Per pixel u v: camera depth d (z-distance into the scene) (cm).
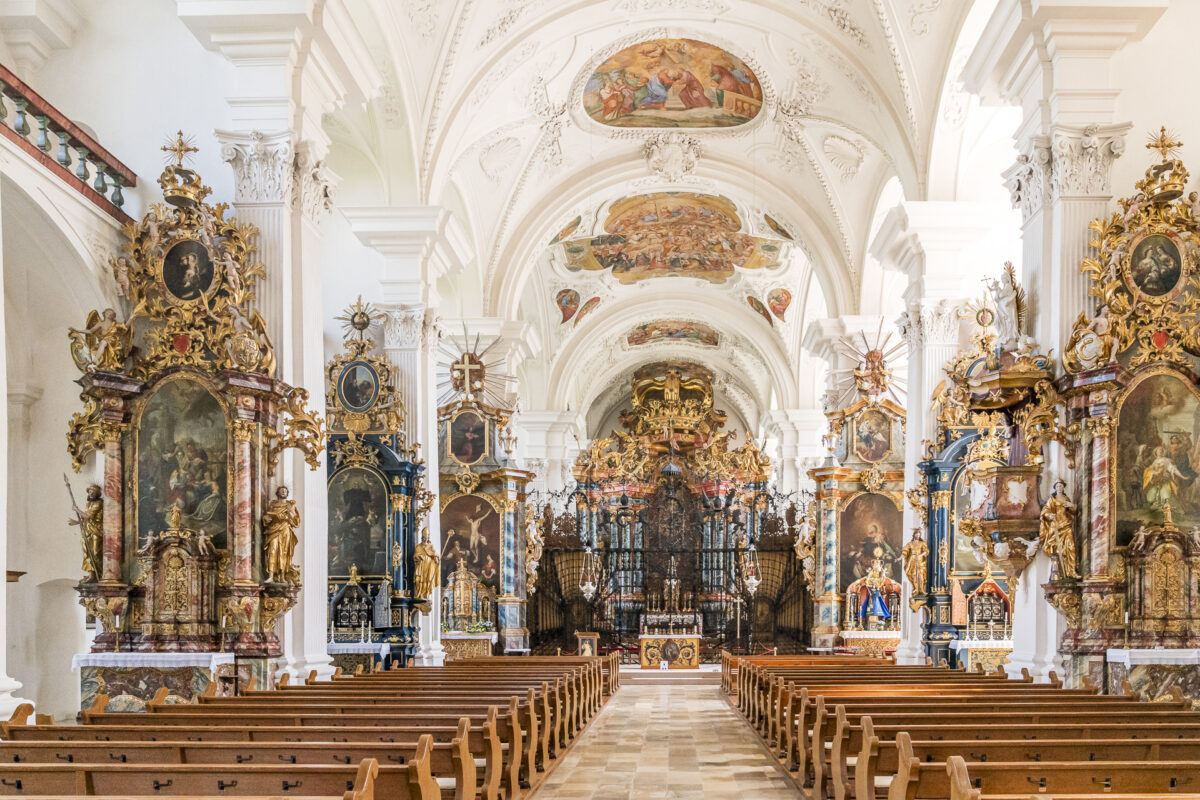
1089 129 1124
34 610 1274
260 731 701
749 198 2336
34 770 545
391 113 1670
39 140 1030
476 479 2267
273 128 1148
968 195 1762
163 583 1064
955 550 1778
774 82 2011
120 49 1214
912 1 1597
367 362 1733
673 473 3559
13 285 1187
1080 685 1046
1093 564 1066
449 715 788
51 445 1259
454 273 2145
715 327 3547
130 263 1105
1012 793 551
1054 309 1129
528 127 2108
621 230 2786
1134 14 1110
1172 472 1069
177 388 1089
